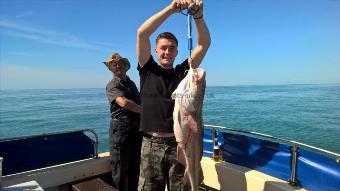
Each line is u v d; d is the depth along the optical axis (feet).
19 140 13.46
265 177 12.01
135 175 15.42
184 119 9.07
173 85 9.95
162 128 9.79
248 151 13.07
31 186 10.40
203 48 9.93
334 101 194.49
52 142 14.35
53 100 300.61
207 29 9.75
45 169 13.84
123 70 15.28
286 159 11.60
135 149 15.31
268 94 310.65
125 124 14.84
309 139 72.33
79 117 128.88
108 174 15.75
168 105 9.81
